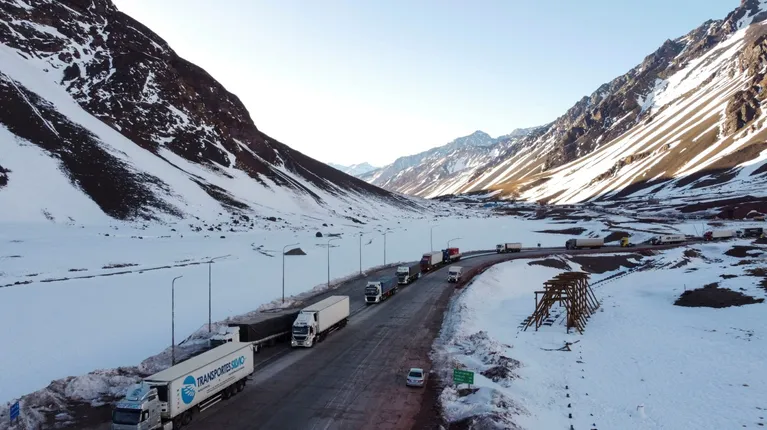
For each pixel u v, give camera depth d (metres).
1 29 148.88
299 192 193.75
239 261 92.19
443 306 63.81
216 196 149.38
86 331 48.03
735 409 32.75
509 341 49.47
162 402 27.88
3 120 117.56
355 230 158.50
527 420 29.59
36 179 108.25
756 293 59.66
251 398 33.62
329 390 35.09
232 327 43.44
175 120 173.88
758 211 159.88
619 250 111.69
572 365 43.31
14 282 62.72
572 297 57.12
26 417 28.94
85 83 158.75
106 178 122.31
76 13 175.88
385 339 48.91
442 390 34.75
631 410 33.31
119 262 79.44
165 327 51.16
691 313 58.44
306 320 46.22
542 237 152.75
